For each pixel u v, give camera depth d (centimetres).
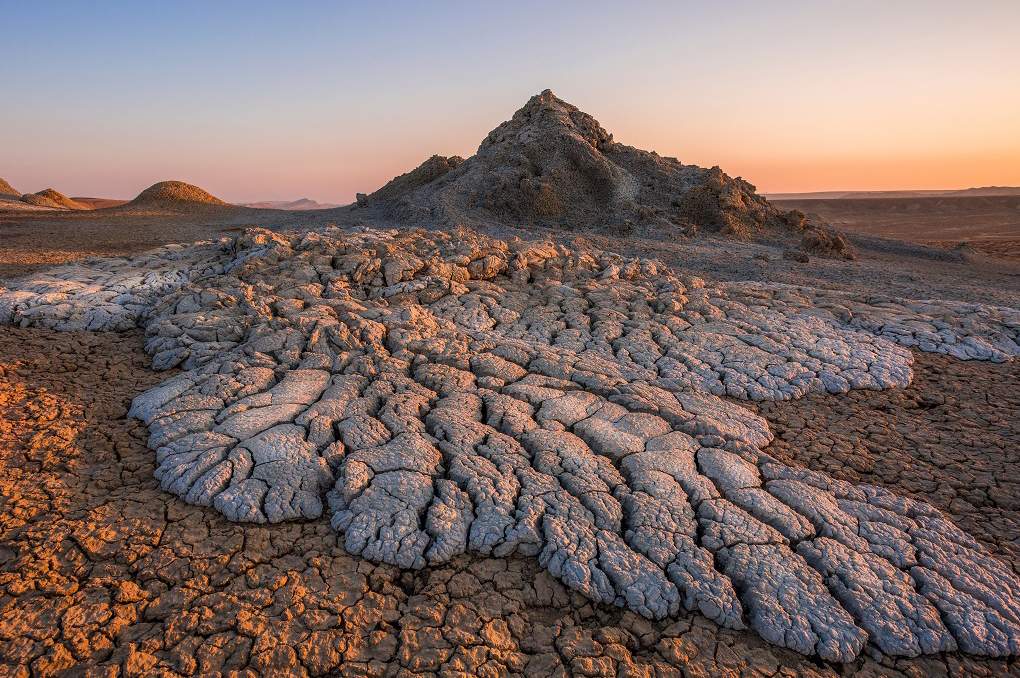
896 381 769
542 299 980
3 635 336
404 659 341
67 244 2156
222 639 345
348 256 1000
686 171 3706
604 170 3419
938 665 364
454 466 489
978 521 491
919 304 1088
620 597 392
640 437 554
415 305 875
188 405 571
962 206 9788
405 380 629
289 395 586
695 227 2934
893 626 378
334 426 537
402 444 509
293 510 447
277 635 349
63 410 571
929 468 570
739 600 393
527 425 557
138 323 848
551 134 3638
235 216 3962
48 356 696
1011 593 408
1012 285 2053
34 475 472
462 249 1090
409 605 380
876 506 490
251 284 916
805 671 353
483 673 336
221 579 388
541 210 3153
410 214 3081
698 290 1056
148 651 336
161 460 497
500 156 3584
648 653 357
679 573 404
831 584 405
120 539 412
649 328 870
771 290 1156
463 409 578
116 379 661
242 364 644
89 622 350
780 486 501
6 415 550
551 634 366
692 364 762
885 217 9156
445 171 4278
